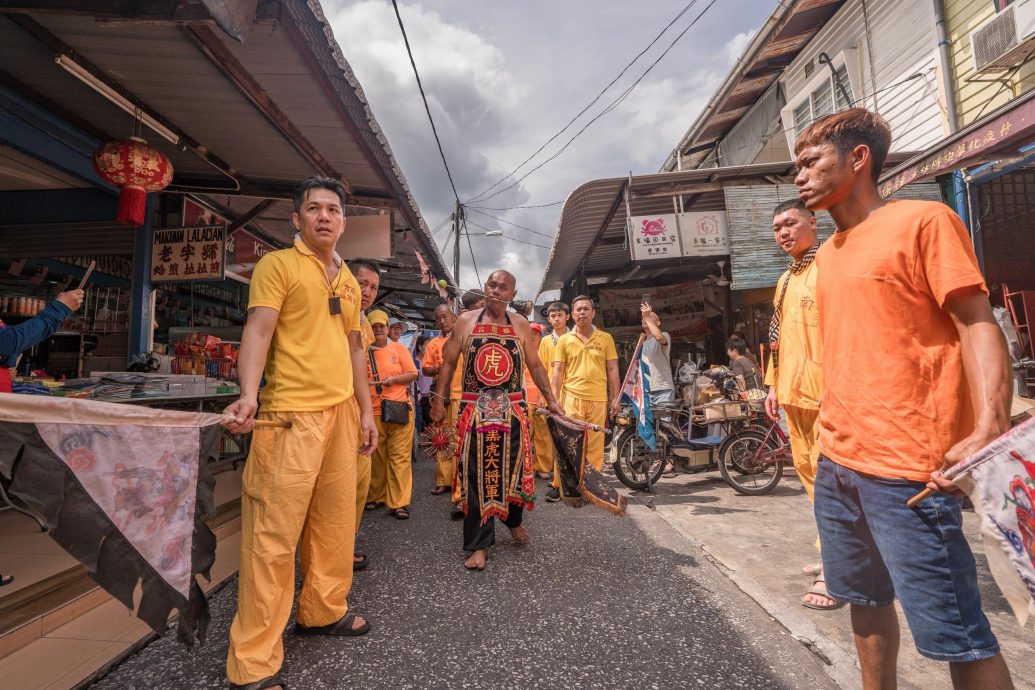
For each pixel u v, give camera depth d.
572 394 5.13
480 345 3.50
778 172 7.95
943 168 5.41
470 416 3.42
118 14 2.56
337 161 5.52
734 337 7.25
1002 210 7.08
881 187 6.20
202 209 6.82
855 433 1.51
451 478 5.51
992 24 6.50
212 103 4.41
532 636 2.38
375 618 2.56
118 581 1.50
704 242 7.97
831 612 2.59
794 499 5.17
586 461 3.63
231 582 2.96
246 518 2.06
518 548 3.62
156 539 1.60
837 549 1.62
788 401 3.00
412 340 7.56
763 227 7.95
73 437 1.43
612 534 3.95
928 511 1.37
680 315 12.11
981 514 1.20
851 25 9.13
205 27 3.32
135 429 1.56
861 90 8.97
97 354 6.40
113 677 2.04
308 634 2.38
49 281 6.46
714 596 2.80
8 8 2.56
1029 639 2.30
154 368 4.95
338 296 2.32
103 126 5.02
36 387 3.20
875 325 1.48
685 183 8.09
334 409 2.26
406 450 4.54
